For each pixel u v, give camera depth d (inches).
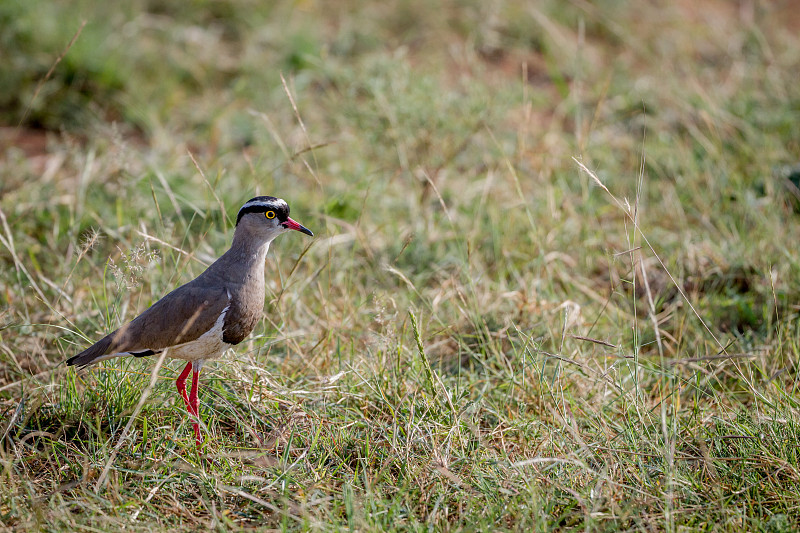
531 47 850.1
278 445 378.0
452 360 455.8
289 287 468.4
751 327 475.8
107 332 412.8
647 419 376.5
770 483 342.3
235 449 373.7
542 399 397.4
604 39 864.3
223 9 833.5
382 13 849.5
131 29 769.6
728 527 322.3
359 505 328.8
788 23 915.4
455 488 348.2
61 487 332.2
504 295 464.1
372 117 591.5
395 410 381.1
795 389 400.8
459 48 814.5
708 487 342.6
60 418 383.6
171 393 398.3
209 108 711.1
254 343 436.8
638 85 740.0
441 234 547.8
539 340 446.6
